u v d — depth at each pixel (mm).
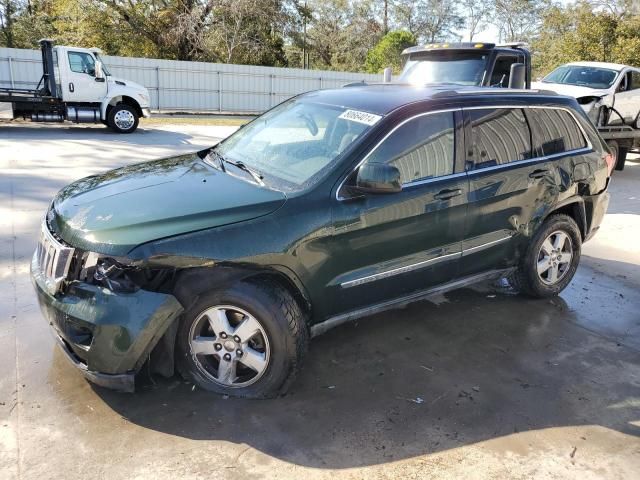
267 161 3898
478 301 5043
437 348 4145
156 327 2992
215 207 3205
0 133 14953
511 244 4559
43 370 3521
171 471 2748
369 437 3084
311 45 48219
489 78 9422
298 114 4277
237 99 28547
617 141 12328
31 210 7043
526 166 4520
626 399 3605
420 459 2936
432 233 3908
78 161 10844
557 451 3059
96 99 15781
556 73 13203
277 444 2982
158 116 23562
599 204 5309
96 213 3193
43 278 3213
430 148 3938
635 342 4414
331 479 2756
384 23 55406
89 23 31812
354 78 31297
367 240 3561
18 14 38812
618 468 2951
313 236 3314
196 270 3078
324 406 3344
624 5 35031
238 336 3262
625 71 12430
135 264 2926
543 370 3910
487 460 2957
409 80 10195
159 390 3385
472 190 4098
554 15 36156
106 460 2793
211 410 3230
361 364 3861
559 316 4812
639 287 5633
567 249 5109
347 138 3709
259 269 3186
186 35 33625
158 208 3189
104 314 2939
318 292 3438
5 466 2705
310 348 4051
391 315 4664
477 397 3533
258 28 35719
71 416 3104
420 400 3467
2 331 3984
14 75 22625
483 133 4281
